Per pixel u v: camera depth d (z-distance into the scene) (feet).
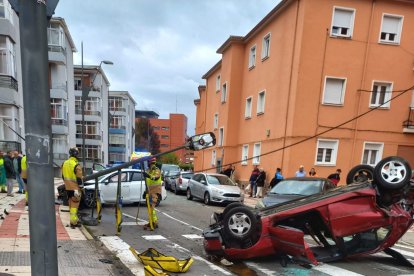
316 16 53.36
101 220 30.58
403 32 55.77
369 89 55.52
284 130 56.39
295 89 53.88
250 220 18.16
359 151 55.72
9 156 40.34
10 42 62.69
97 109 161.17
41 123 6.60
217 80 96.27
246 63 77.97
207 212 39.45
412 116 56.75
